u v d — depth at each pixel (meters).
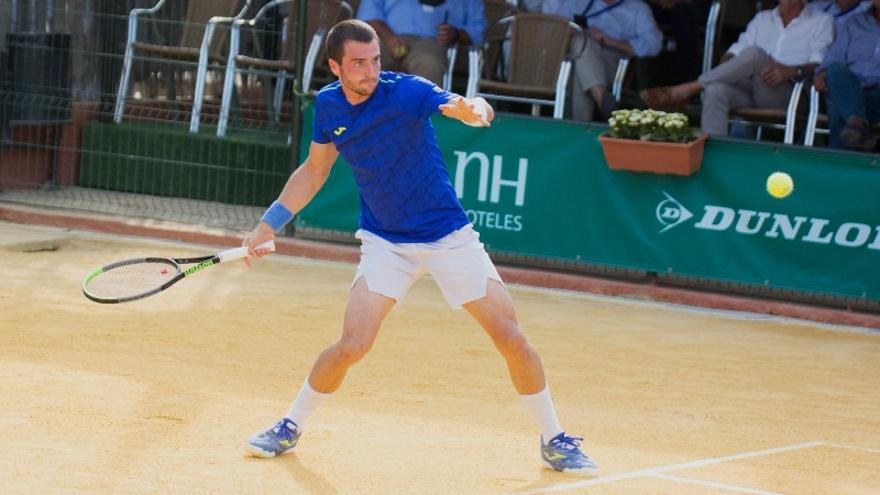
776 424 20.02
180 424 17.45
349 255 32.03
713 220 29.81
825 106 33.25
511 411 19.58
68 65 36.25
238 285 28.75
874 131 31.42
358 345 15.45
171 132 35.78
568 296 30.19
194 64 35.28
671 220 30.09
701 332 27.33
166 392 19.27
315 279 30.02
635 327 27.39
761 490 15.86
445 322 26.41
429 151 15.34
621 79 33.25
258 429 17.41
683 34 35.59
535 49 33.22
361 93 14.74
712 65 35.25
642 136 29.48
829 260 29.09
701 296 29.95
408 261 15.52
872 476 17.03
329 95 15.22
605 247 30.64
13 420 17.06
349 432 17.59
